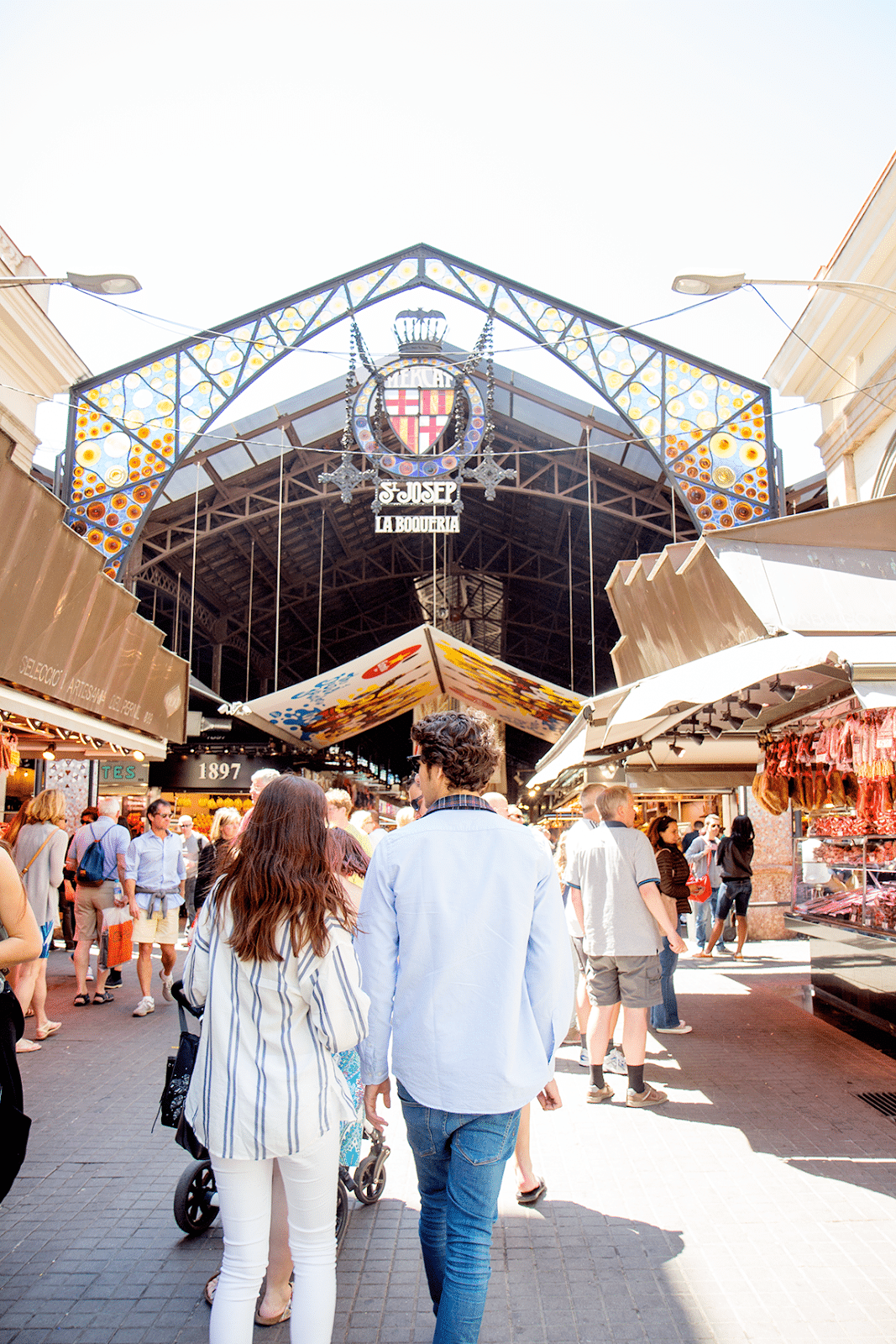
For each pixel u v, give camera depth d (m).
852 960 6.55
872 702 3.63
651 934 4.98
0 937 2.65
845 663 3.72
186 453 12.18
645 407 12.12
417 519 12.28
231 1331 2.07
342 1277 3.09
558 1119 4.75
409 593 28.98
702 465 11.95
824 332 10.05
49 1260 3.19
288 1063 2.17
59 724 5.25
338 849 3.44
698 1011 7.54
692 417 12.06
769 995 8.33
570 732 7.38
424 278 12.84
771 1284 2.97
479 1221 2.11
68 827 13.27
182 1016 3.38
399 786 28.47
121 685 6.19
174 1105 3.31
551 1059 2.31
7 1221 3.53
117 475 12.12
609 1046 5.92
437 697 19.00
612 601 7.87
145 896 7.89
